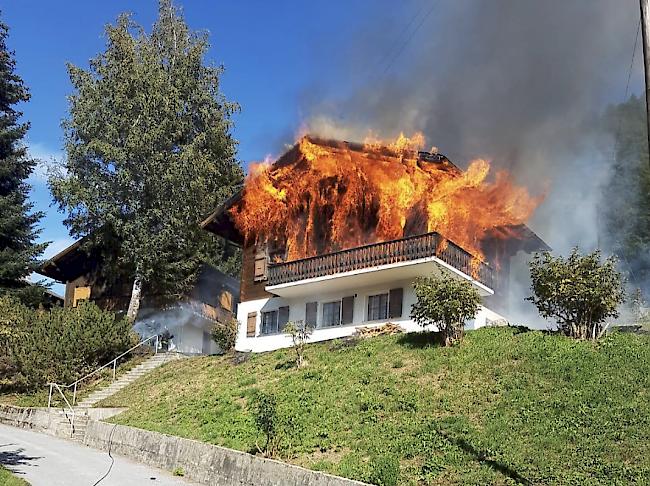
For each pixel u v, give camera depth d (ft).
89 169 129.80
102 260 146.30
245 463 54.19
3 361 106.42
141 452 67.97
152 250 128.26
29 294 132.46
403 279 94.84
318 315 102.73
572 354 64.90
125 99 129.80
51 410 89.40
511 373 63.72
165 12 144.56
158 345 123.65
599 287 69.00
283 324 106.32
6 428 88.99
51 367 105.40
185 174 128.88
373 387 68.33
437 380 66.59
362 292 99.04
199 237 137.18
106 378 107.55
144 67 132.87
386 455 51.70
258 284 112.06
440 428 55.06
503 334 75.20
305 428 60.90
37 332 108.58
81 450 72.23
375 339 85.56
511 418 54.65
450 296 75.87
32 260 136.77
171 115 131.95
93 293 146.92
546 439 49.42
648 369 58.29
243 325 111.75
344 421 61.26
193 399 81.87
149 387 96.12
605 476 43.04
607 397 54.34
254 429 64.03
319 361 83.25
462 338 75.77
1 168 138.31
